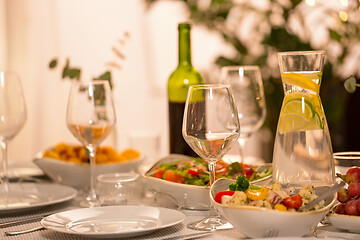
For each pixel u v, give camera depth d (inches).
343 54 99.1
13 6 151.4
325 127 39.4
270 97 111.5
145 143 73.0
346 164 40.8
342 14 53.0
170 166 52.2
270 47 111.8
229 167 49.9
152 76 164.9
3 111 52.5
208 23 120.3
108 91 51.4
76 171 59.2
